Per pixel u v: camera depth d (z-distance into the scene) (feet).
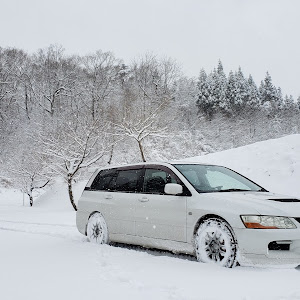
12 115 190.80
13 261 19.58
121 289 14.07
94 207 27.14
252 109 224.33
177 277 15.98
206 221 19.54
